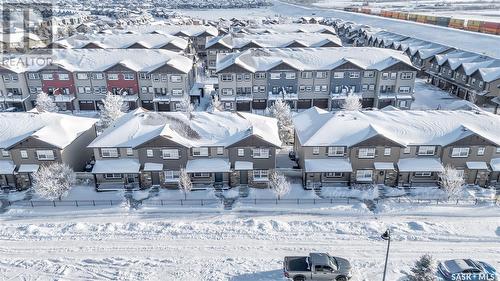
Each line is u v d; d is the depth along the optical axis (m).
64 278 35.19
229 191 50.06
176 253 38.38
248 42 107.00
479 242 39.50
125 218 44.62
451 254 37.75
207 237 40.78
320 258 34.72
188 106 73.12
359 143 48.69
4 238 40.78
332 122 52.28
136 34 118.38
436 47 104.94
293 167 55.56
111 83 80.50
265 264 36.72
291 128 64.50
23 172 49.97
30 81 79.62
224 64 80.19
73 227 42.47
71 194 49.81
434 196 48.75
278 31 131.00
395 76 78.56
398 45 113.88
